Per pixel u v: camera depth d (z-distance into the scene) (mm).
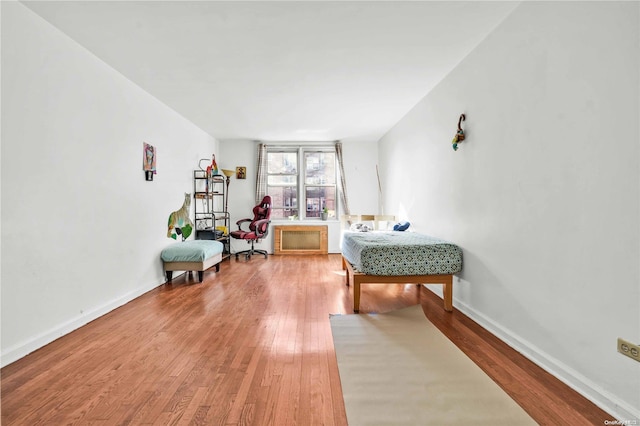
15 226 2131
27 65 2230
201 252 4109
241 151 6750
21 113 2186
